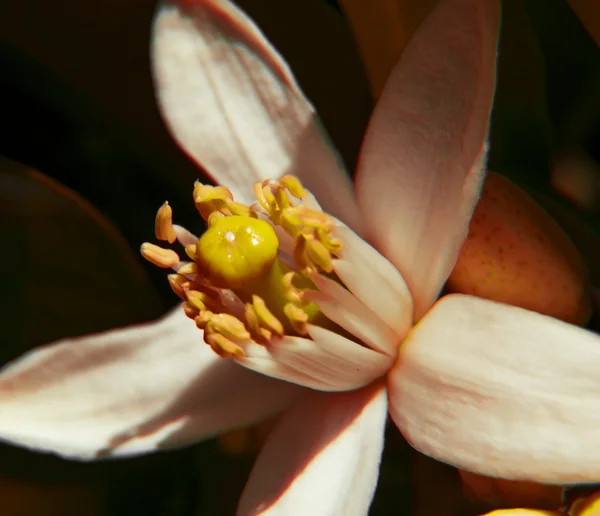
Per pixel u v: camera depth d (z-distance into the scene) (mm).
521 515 111
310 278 115
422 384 114
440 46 113
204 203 117
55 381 119
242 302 116
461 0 112
